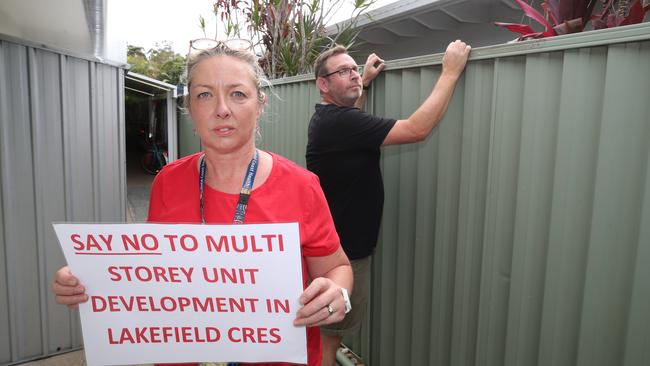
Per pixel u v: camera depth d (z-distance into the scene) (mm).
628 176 1285
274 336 1051
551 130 1499
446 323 2010
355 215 2148
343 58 2135
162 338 1065
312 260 1213
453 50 1780
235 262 1016
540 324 1581
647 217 1239
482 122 1768
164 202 1181
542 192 1537
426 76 2016
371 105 2430
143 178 13695
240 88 1032
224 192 1124
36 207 2957
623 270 1316
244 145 1098
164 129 13250
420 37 4980
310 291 1001
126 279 1033
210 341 1065
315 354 1264
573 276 1455
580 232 1426
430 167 2062
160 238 1012
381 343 2457
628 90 1263
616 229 1321
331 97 2223
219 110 1017
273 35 4352
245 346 1061
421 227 2127
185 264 1023
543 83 1501
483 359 1811
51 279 3111
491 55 1671
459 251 1895
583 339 1419
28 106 2836
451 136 1928
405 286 2266
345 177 2115
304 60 4180
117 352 1068
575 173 1422
